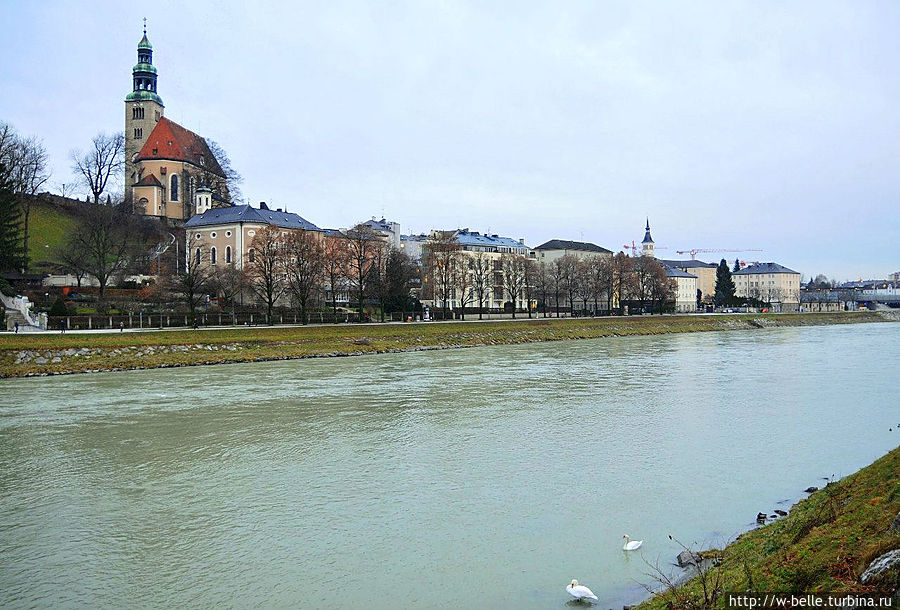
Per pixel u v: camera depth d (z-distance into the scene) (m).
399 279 157.50
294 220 191.38
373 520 32.06
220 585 25.58
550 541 29.30
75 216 184.75
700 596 20.48
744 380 77.56
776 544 23.92
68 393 67.25
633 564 26.73
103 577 26.34
